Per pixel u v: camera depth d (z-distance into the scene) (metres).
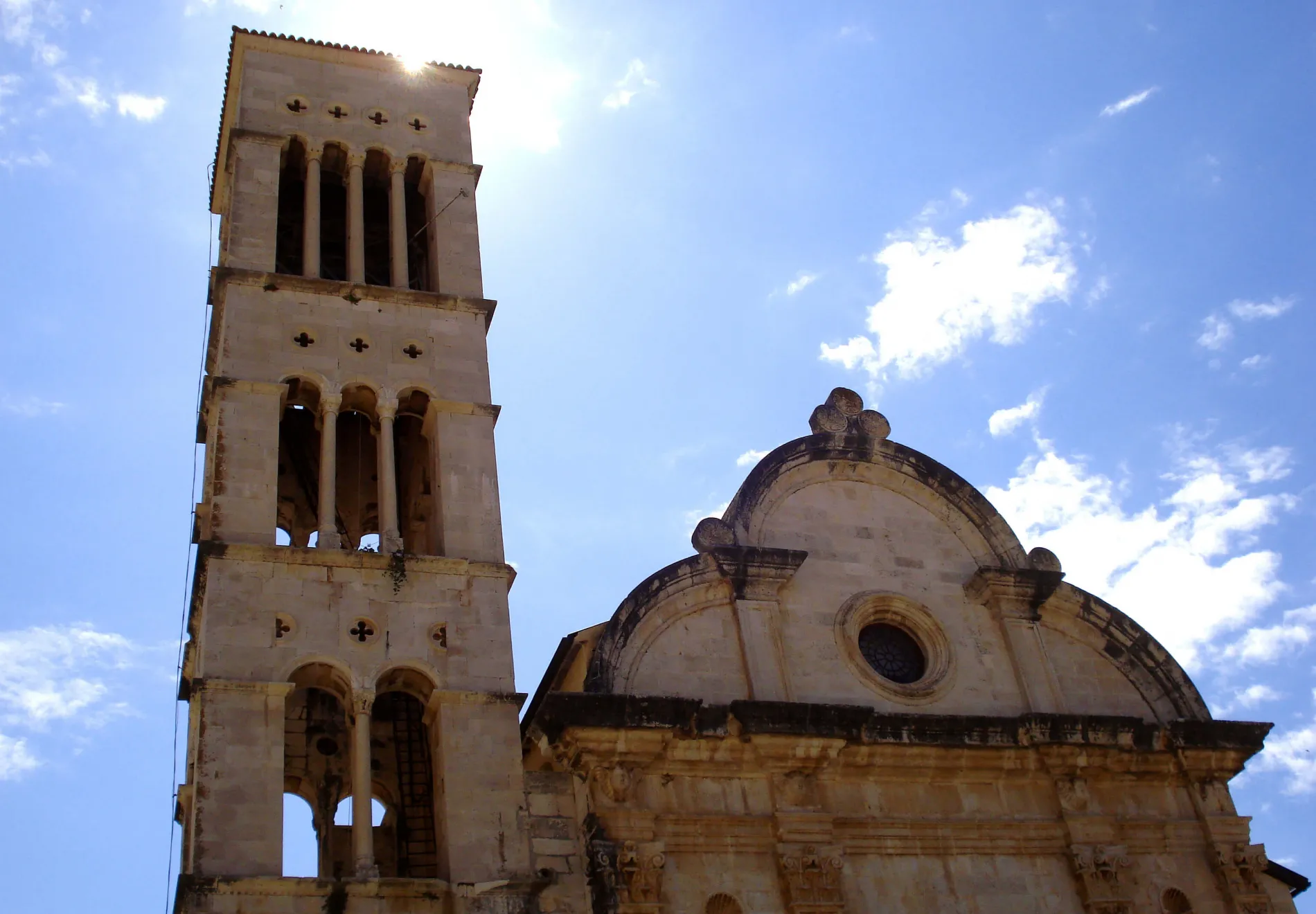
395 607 32.19
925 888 33.03
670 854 31.19
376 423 36.44
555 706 31.38
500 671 32.06
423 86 44.59
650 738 31.88
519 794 30.39
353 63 43.97
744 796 32.62
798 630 36.12
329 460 34.44
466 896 28.58
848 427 40.41
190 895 26.78
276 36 43.12
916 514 39.88
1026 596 38.78
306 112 42.12
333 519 33.56
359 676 30.91
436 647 31.97
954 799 34.72
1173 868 35.72
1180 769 36.97
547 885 29.61
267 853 27.91
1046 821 35.03
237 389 34.41
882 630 37.84
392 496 34.25
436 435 35.97
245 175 39.47
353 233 39.59
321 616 31.44
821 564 37.59
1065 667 38.56
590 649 35.12
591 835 30.41
